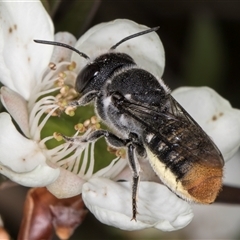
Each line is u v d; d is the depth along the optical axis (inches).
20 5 3.3
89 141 3.2
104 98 3.2
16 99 3.3
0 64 3.3
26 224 3.4
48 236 3.4
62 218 3.4
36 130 3.3
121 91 3.1
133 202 3.1
